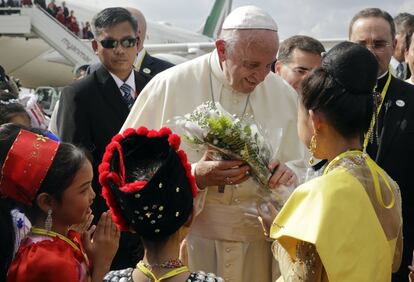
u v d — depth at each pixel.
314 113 2.17
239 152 2.80
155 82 3.43
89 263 2.41
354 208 2.02
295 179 2.90
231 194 3.14
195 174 2.91
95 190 3.82
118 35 4.01
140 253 3.73
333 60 2.15
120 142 2.04
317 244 1.95
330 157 2.21
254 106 3.33
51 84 27.83
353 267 1.96
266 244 3.23
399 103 3.44
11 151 2.25
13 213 2.54
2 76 5.03
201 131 2.78
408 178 3.35
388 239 2.18
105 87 3.98
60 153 2.29
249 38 2.99
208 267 3.19
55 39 22.86
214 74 3.34
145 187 1.82
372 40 3.60
